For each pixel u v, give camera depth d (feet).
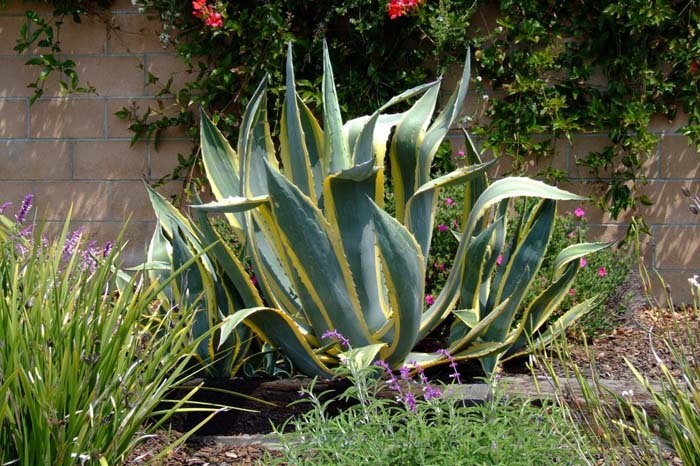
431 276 14.38
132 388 8.17
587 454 7.28
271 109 17.04
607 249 14.87
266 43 16.80
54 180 17.78
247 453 10.16
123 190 17.67
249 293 11.26
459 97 11.91
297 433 7.94
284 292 12.23
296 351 11.38
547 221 12.32
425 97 12.17
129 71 17.49
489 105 16.99
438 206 14.76
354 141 12.37
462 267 12.14
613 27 16.44
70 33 17.49
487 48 16.90
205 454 10.12
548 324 13.78
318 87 16.87
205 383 11.05
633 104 16.46
